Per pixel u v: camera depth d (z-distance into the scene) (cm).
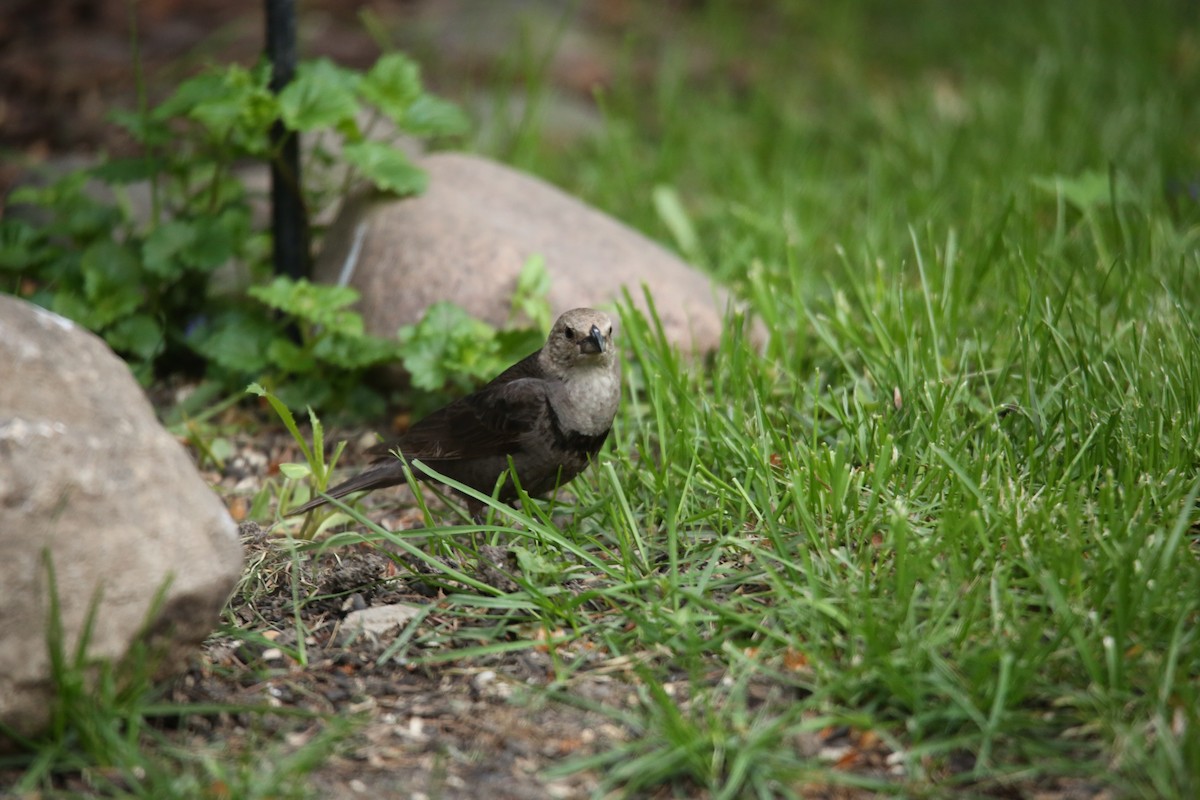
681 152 1716
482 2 2225
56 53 1973
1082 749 655
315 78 1156
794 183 1576
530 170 1622
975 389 1030
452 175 1305
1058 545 769
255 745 686
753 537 860
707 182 1659
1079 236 1317
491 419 930
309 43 2019
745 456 909
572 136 1809
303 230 1225
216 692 732
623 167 1605
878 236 1397
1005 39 2064
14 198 1252
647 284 1190
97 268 1162
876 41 2216
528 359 964
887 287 1230
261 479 1079
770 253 1388
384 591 845
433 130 1205
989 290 1205
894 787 644
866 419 930
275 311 1232
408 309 1169
